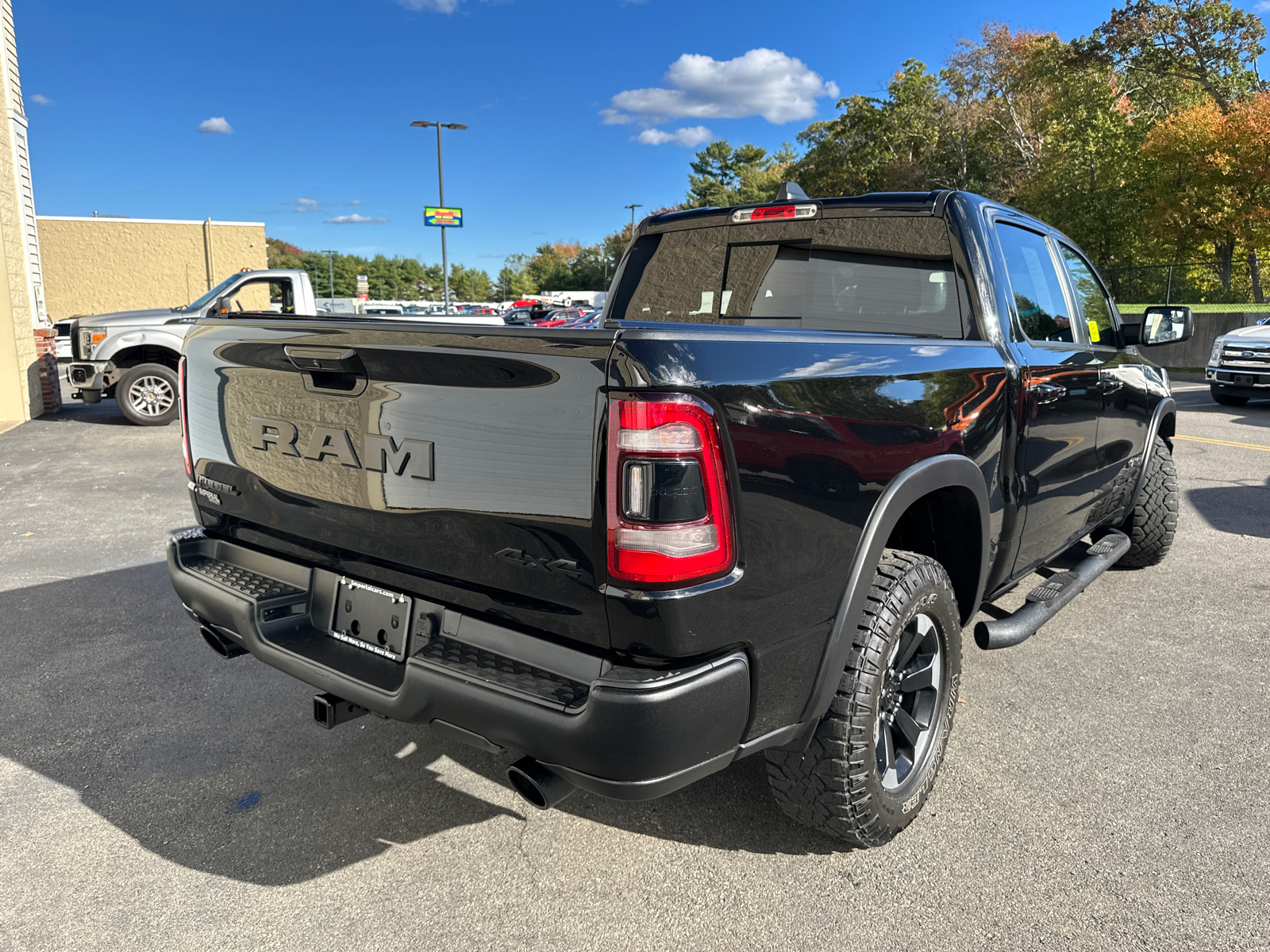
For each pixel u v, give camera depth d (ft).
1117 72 147.13
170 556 8.59
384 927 6.86
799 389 6.20
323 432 7.02
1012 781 8.92
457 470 6.05
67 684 11.42
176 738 9.98
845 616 6.73
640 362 5.20
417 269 538.88
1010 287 9.85
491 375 5.77
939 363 7.95
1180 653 12.23
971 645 12.55
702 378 5.44
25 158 40.86
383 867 7.63
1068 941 6.61
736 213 11.15
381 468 6.58
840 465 6.49
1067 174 126.00
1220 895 7.13
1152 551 15.31
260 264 121.60
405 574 6.76
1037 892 7.20
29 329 39.68
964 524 8.70
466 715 5.99
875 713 7.12
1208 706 10.58
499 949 6.60
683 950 6.58
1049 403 9.96
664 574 5.26
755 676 6.01
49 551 17.80
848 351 6.93
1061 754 9.45
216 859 7.74
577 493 5.43
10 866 7.63
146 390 36.81
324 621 7.63
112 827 8.23
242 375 7.79
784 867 7.59
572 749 5.49
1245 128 102.01
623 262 12.51
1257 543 17.99
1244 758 9.34
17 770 9.25
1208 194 103.96
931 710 8.32
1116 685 11.19
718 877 7.47
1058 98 142.41
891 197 9.88
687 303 11.79
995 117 160.56
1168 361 72.79
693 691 5.46
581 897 7.22
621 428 5.22
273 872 7.57
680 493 5.29
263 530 8.08
